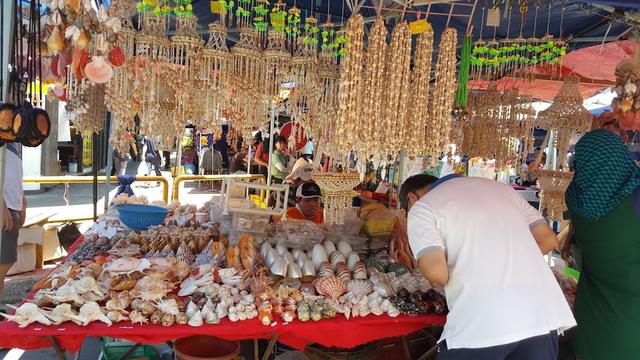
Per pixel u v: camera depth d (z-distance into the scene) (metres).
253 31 2.88
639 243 2.12
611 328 2.17
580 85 4.77
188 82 2.70
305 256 2.72
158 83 2.67
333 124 2.97
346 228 3.12
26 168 10.46
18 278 4.61
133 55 2.61
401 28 2.58
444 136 2.81
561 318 1.92
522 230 2.00
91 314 2.00
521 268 1.92
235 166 9.53
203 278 2.37
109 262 2.52
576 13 3.73
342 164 2.80
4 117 1.77
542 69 4.06
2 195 1.96
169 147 2.88
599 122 3.18
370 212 3.29
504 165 4.20
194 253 2.92
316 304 2.31
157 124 2.78
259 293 2.31
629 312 2.13
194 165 12.27
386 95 2.61
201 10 3.94
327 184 2.80
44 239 5.15
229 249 2.65
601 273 2.23
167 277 2.40
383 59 2.55
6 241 3.52
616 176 2.14
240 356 2.42
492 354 1.84
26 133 1.81
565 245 3.36
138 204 3.79
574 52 4.59
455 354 1.91
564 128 3.85
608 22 3.86
